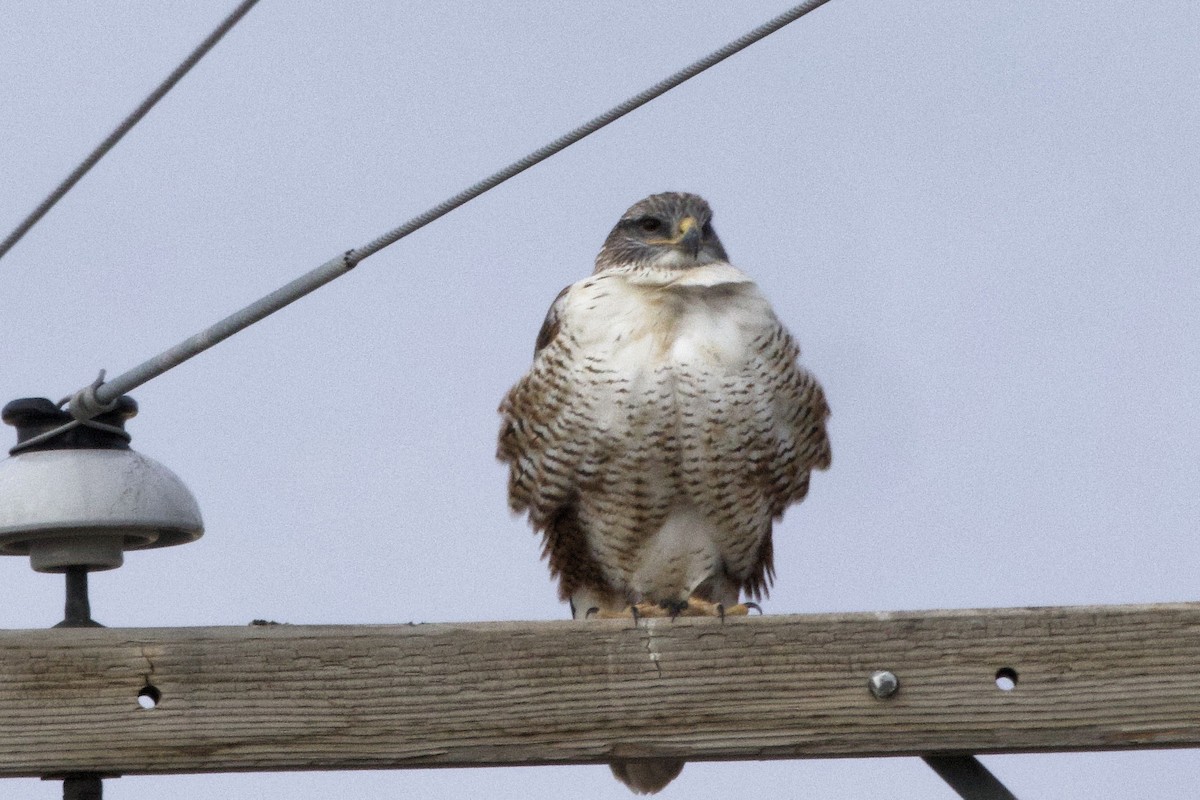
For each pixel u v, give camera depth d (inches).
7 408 416.8
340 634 350.6
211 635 346.9
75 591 405.4
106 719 340.8
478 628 353.4
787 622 357.1
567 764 360.5
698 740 353.1
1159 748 356.5
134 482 401.1
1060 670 356.5
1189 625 357.1
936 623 358.0
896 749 353.7
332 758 346.0
